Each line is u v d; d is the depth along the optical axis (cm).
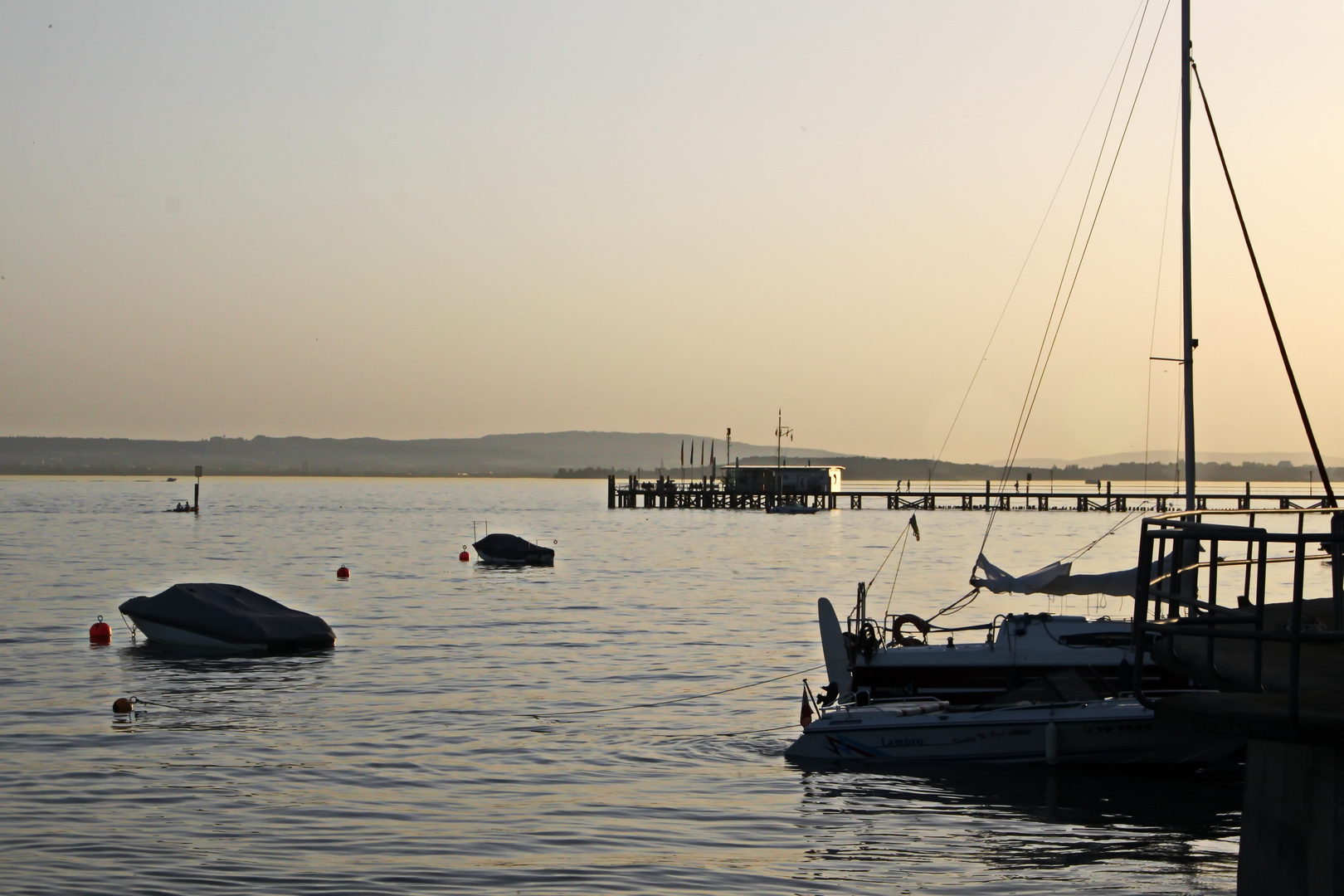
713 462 16050
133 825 1580
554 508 17238
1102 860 1488
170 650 3241
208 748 2052
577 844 1531
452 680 2791
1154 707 701
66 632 3578
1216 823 1667
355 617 4084
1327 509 877
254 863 1426
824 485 15138
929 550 7944
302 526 10888
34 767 1902
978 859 1490
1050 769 1980
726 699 2564
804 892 1359
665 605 4525
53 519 11569
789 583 5462
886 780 1900
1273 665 811
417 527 10994
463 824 1612
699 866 1449
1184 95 2650
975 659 2188
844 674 2203
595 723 2306
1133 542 9019
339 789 1788
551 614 4203
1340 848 611
